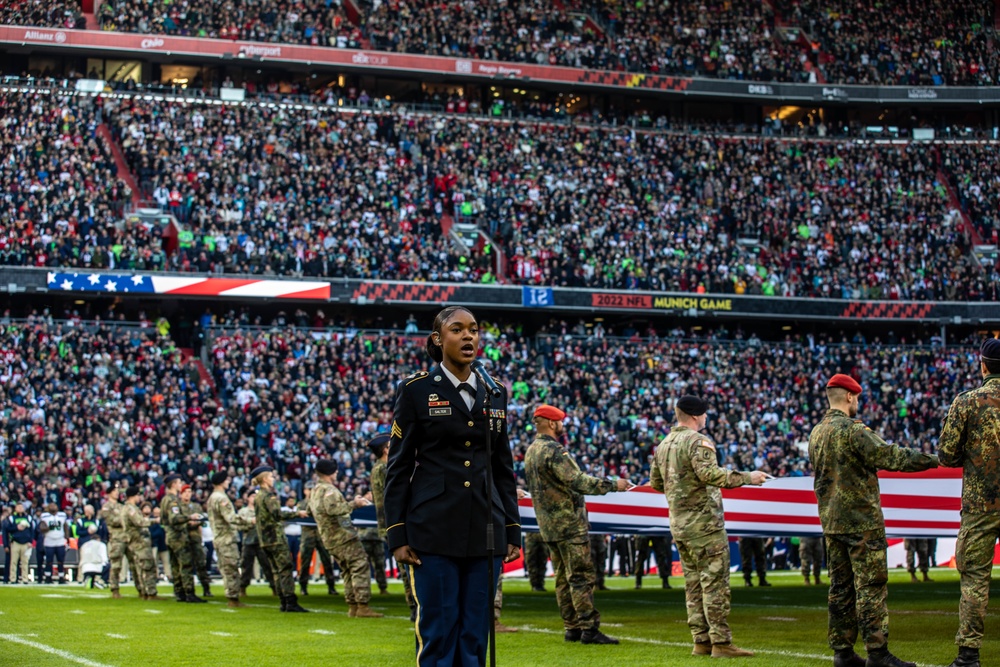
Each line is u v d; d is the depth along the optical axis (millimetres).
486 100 57594
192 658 12328
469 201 50719
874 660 10414
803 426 44406
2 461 33906
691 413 12180
